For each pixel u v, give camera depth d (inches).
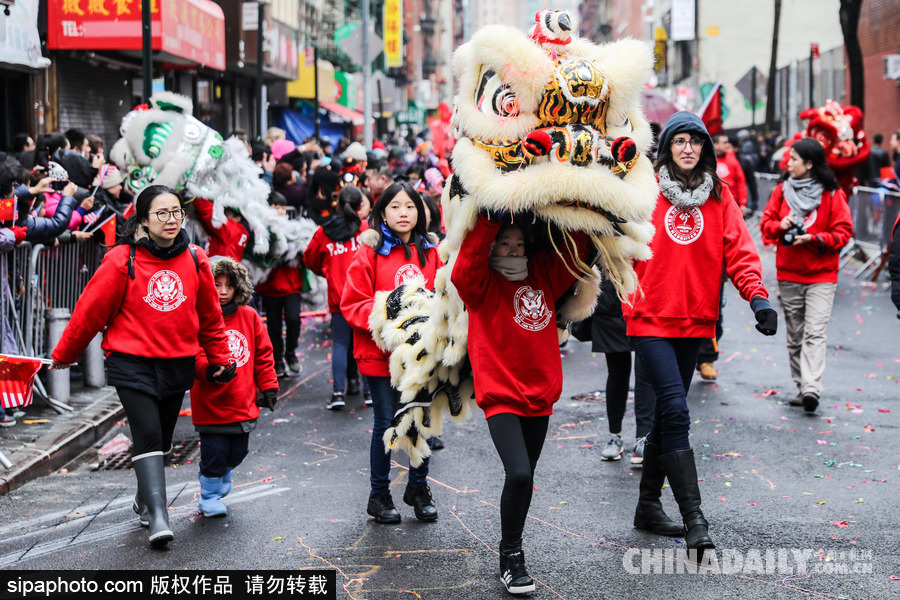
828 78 1275.8
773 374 358.6
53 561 186.7
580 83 154.9
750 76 1266.0
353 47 864.9
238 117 987.9
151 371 193.5
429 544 194.2
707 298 195.9
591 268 172.9
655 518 198.1
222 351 203.0
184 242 197.2
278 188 491.2
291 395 343.9
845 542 190.5
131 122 325.7
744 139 1064.8
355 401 335.0
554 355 172.9
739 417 296.5
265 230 351.6
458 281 166.2
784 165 448.8
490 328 169.8
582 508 215.2
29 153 407.2
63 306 328.2
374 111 1311.5
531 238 170.7
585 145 154.3
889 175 661.3
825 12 1927.9
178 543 196.2
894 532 195.6
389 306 199.0
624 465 249.9
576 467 248.1
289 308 373.4
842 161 533.6
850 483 229.1
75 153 350.9
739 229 196.9
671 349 195.2
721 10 1930.4
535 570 179.5
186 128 327.3
